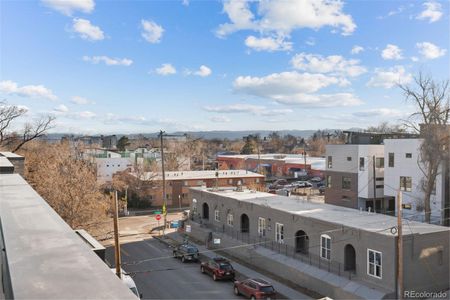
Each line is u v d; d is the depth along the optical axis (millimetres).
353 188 45750
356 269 23344
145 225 46750
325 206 32094
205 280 26906
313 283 24109
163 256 33500
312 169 84438
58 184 31391
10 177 8078
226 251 34281
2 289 3131
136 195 59062
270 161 95625
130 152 102312
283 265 26891
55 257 2537
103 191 56781
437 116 35906
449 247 22891
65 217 30562
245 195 39156
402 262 19875
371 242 22328
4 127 42062
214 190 43062
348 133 50906
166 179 60562
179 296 23703
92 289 1979
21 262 2418
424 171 36844
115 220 17094
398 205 19453
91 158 69188
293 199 36281
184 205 61156
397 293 20609
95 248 10141
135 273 27078
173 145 142750
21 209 4395
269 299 22016
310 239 27094
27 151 48938
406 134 49562
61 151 49500
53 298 1845
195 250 31875
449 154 34062
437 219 36094
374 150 44250
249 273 28266
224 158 110250
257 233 33219
